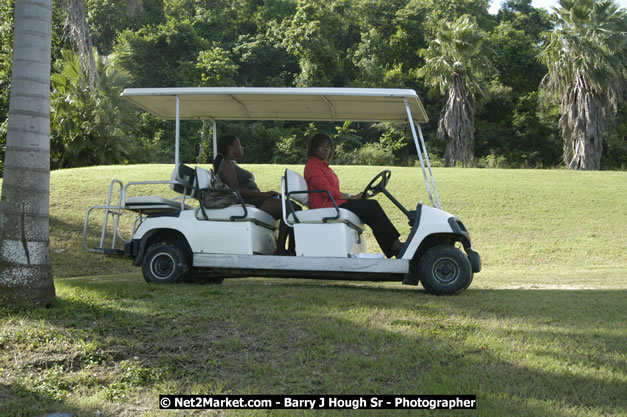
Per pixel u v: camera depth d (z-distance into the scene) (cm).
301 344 397
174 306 470
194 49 4453
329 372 359
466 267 558
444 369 358
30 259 452
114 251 610
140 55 4234
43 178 459
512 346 394
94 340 395
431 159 3869
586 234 1391
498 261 1210
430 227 560
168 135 3844
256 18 5247
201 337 407
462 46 3253
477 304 512
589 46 2897
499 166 3928
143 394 339
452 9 4878
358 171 1867
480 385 337
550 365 362
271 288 563
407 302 508
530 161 4116
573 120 3006
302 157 3838
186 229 588
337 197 584
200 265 581
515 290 657
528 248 1292
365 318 447
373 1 4844
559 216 1514
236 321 436
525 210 1551
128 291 525
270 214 611
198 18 4934
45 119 460
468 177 1884
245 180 657
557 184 1827
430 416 309
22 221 451
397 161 3962
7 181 454
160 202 602
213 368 366
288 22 4791
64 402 327
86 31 1273
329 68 4591
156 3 4731
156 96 606
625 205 1612
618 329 438
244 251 576
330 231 561
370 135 4266
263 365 367
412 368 364
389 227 583
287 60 4691
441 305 501
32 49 453
